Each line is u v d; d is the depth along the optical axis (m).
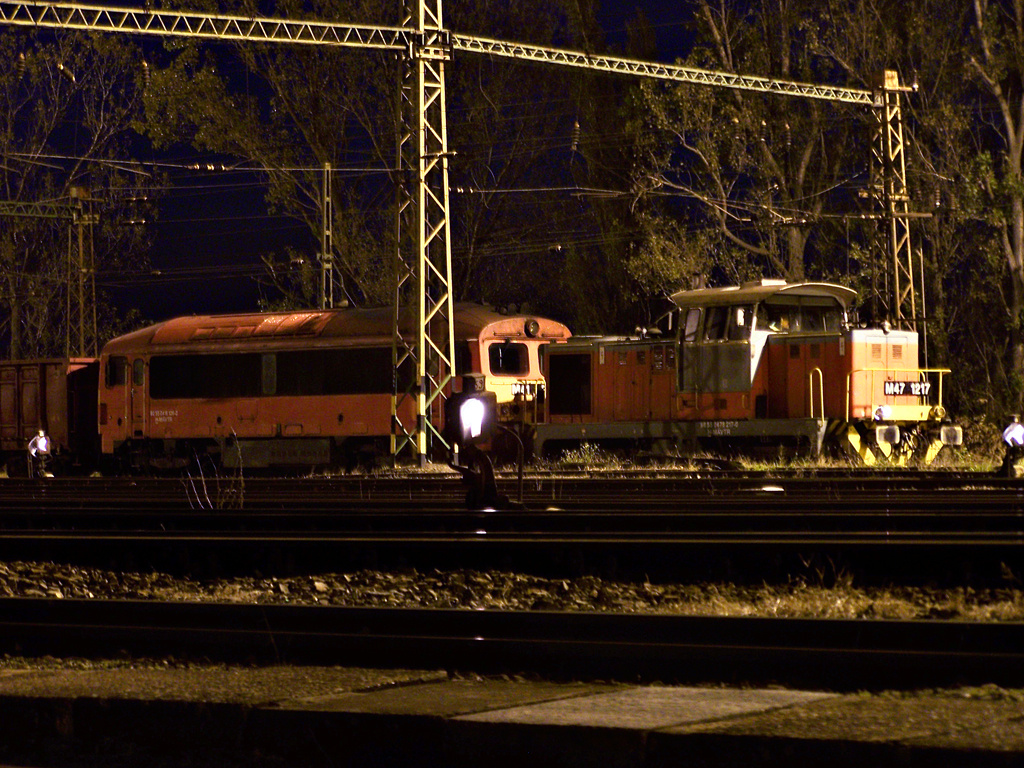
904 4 146.25
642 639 31.11
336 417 118.62
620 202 163.75
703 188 152.38
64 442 139.62
